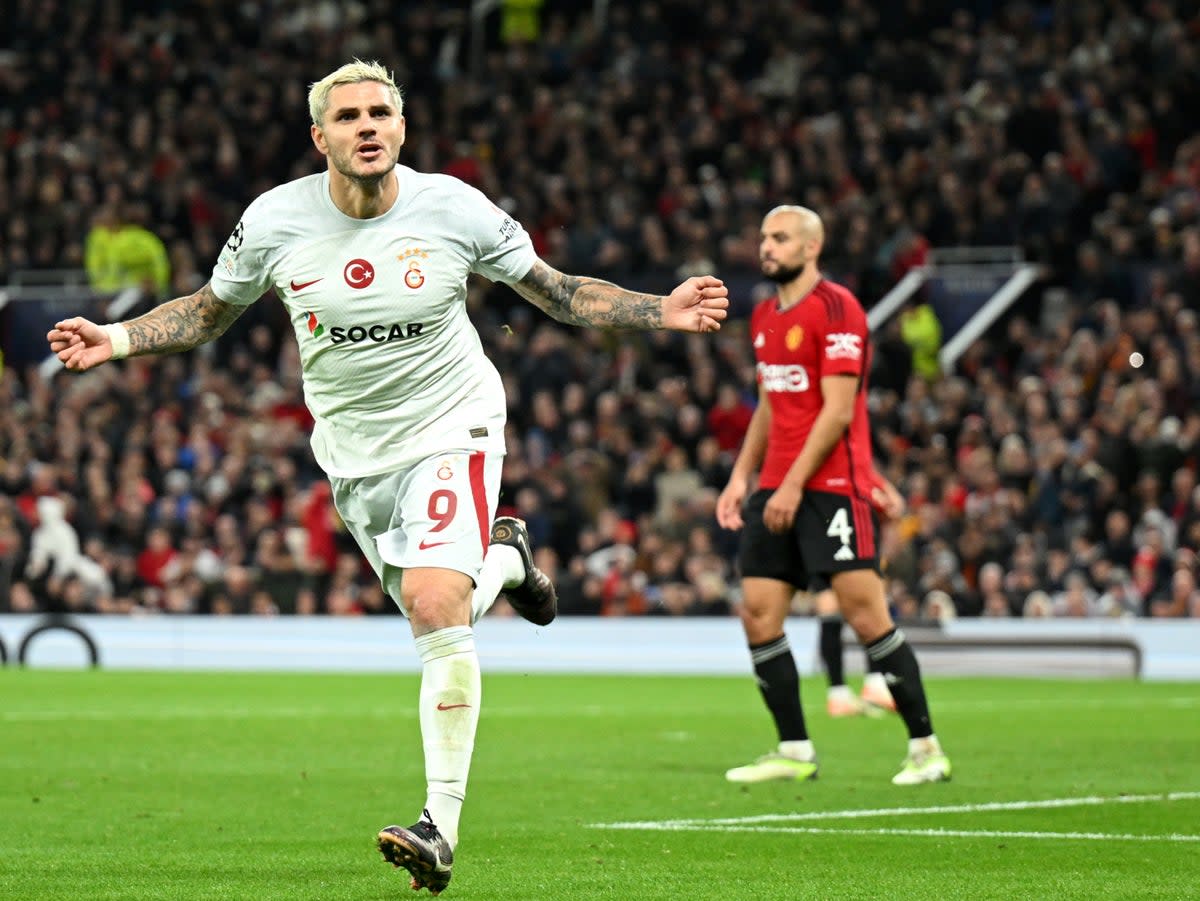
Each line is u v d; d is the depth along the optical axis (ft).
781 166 136.46
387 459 30.58
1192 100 135.74
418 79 160.56
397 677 97.96
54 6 172.55
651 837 35.40
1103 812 39.06
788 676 46.24
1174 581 97.86
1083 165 132.46
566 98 153.07
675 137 145.89
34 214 153.58
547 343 124.98
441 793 28.35
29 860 32.19
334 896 28.32
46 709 71.97
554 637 106.22
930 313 125.80
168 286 145.69
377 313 30.04
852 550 45.39
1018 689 86.94
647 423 116.88
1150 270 122.83
